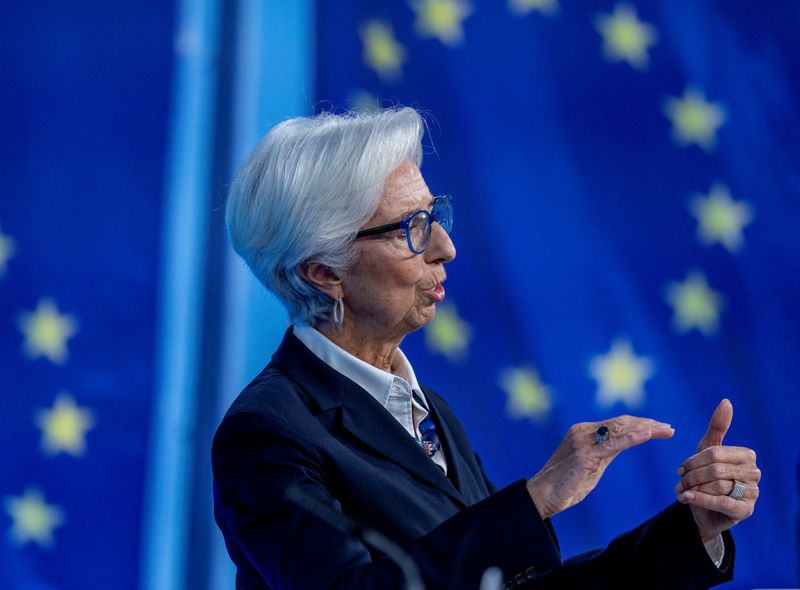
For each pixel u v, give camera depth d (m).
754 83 10.47
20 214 8.38
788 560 9.86
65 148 8.50
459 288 9.42
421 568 3.56
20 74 8.48
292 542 3.80
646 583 3.60
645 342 9.77
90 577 8.20
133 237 8.55
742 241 10.17
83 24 8.65
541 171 9.74
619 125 10.04
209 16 8.88
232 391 8.59
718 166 10.23
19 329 8.30
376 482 4.34
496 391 9.36
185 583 8.34
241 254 4.84
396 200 4.67
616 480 9.64
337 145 4.63
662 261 9.98
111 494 8.30
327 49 9.15
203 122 8.78
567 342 9.59
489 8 9.82
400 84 9.41
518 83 9.80
